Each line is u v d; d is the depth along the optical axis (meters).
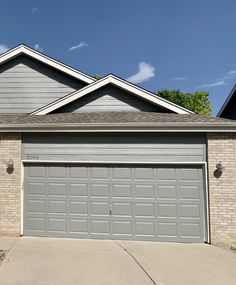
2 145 10.38
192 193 10.06
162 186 10.16
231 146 9.96
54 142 10.40
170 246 9.33
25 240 9.55
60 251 8.31
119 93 13.00
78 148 10.34
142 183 10.20
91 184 10.30
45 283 6.12
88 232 10.17
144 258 7.90
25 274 6.54
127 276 6.62
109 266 7.20
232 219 9.77
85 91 12.69
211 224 9.80
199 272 6.98
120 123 9.98
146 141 10.23
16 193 10.24
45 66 14.27
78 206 10.27
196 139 10.12
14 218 10.18
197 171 10.12
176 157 10.12
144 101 12.92
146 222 10.09
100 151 10.29
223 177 9.91
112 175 10.29
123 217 10.16
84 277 6.50
